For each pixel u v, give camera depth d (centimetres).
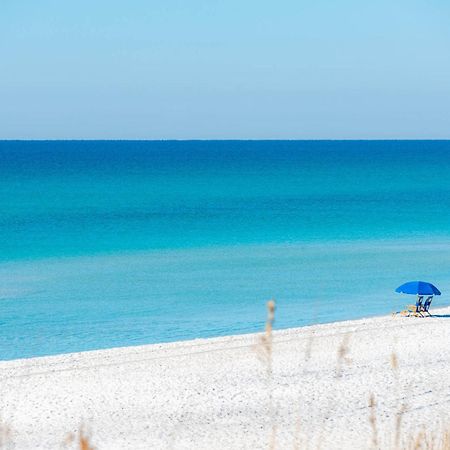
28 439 2072
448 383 2523
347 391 2447
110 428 2164
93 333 3688
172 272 5469
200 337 3594
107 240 7300
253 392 2480
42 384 2648
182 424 2178
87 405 2395
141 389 2561
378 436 1944
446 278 5275
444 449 1032
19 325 3853
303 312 4178
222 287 4900
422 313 3959
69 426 2194
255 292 4744
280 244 6969
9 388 2603
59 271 5528
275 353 3028
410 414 2158
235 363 2883
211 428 2128
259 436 2025
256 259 6069
